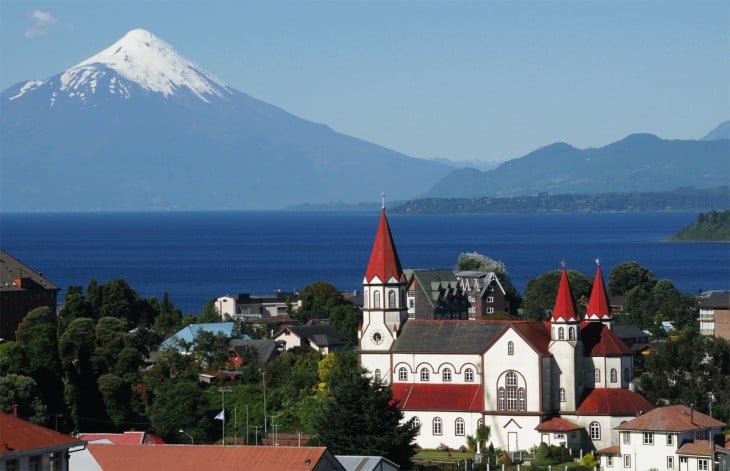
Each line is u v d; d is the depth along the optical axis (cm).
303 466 17138
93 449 17938
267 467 17188
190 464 17488
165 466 17475
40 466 14612
